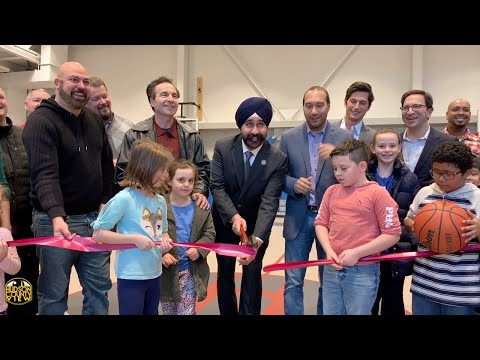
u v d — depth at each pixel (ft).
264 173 7.38
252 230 7.74
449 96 23.72
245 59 26.63
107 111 10.23
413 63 23.62
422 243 5.72
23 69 26.94
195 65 27.30
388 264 6.96
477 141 10.55
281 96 26.14
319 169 7.46
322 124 7.89
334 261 5.85
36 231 6.23
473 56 23.17
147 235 5.85
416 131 8.07
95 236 5.62
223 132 26.99
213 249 6.04
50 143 5.94
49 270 6.08
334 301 6.31
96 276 6.54
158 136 8.16
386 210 5.76
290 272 7.75
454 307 5.77
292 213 7.74
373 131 8.92
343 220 6.07
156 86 8.02
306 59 25.76
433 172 5.93
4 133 7.91
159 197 6.22
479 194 5.70
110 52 28.63
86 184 6.42
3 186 7.08
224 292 7.74
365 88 8.66
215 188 7.64
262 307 9.94
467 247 5.57
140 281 5.80
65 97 6.12
